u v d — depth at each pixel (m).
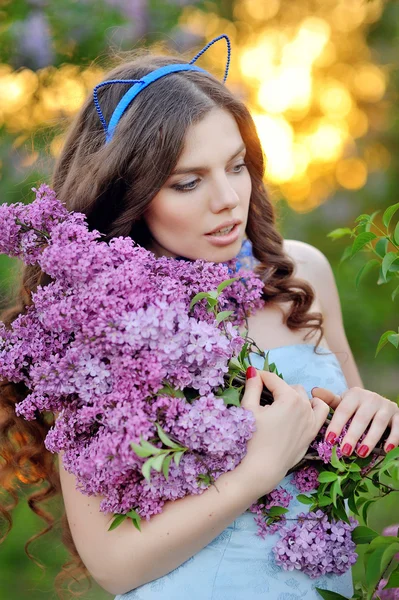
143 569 1.43
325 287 1.97
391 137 4.82
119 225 1.60
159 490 1.33
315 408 1.48
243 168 1.57
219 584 1.46
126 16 2.99
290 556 1.41
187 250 1.56
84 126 1.73
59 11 2.94
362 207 4.84
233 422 1.30
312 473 1.48
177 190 1.52
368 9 4.50
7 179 2.90
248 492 1.36
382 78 4.75
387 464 1.29
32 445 1.83
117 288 1.28
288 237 4.76
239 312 1.64
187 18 3.35
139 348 1.24
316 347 1.73
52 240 1.39
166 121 1.49
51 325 1.32
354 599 1.51
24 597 2.85
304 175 4.90
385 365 4.04
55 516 2.07
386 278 1.48
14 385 1.76
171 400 1.24
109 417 1.25
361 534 1.41
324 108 4.73
